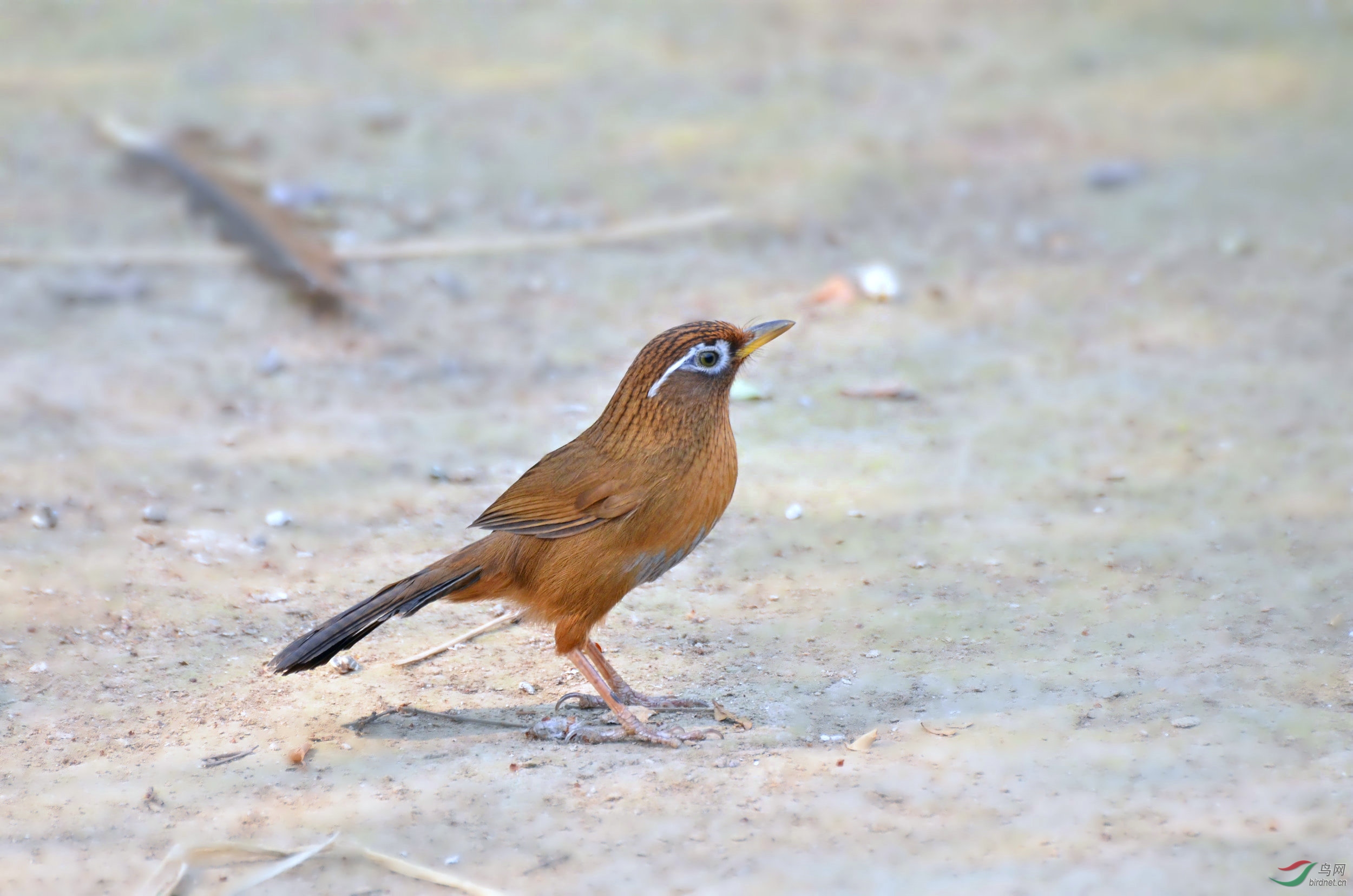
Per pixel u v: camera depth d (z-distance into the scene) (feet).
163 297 53.83
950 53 83.82
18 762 27.02
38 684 29.96
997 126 73.05
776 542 37.63
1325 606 32.35
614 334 52.19
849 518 38.81
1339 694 28.35
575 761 27.09
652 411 27.66
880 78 79.87
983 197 64.95
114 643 31.83
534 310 54.19
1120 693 28.89
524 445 43.68
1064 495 39.60
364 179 65.72
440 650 32.32
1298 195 63.98
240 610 33.71
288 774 26.71
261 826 24.91
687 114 74.79
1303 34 84.38
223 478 40.81
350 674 31.09
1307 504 37.93
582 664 28.63
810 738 27.81
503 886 22.94
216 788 26.16
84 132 70.03
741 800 25.31
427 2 92.89
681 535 28.32
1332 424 43.27
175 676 30.60
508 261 58.23
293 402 46.47
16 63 80.53
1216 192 64.69
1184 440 42.70
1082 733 27.30
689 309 54.34
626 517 27.61
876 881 22.74
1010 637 31.86
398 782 26.35
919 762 26.48
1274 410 44.55
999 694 29.22
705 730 28.09
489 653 32.37
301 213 61.36
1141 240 60.13
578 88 78.28
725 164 68.28
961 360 49.90
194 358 49.29
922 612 33.40
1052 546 36.52
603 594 28.14
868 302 54.85
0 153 67.05
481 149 69.82
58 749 27.53
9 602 33.09
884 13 90.74
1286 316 52.24
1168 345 50.29
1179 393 46.21
